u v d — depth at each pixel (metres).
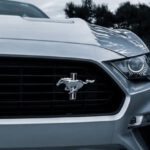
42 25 2.54
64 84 2.28
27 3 4.49
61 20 2.73
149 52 2.65
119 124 2.28
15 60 2.23
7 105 2.23
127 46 2.54
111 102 2.33
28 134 2.16
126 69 2.39
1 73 2.23
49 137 2.18
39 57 2.24
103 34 2.66
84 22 2.78
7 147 2.15
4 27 2.40
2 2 4.24
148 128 2.40
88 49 2.33
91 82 2.31
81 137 2.22
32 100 2.26
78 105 2.30
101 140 2.25
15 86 2.25
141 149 2.35
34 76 2.26
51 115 2.23
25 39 2.29
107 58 2.33
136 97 2.34
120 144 2.29
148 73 2.49
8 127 2.14
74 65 2.29
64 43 2.33
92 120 2.24
